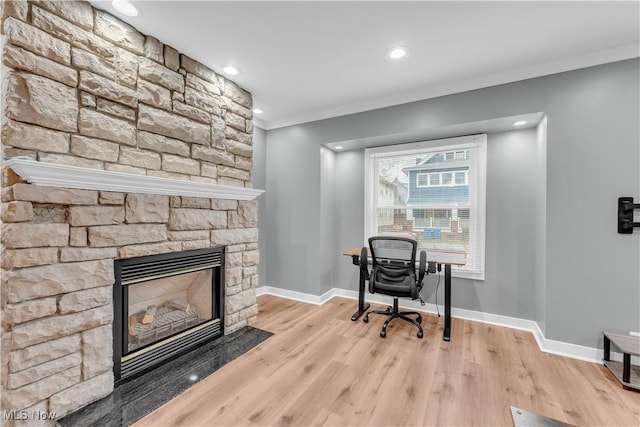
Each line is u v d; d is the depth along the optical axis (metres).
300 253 3.69
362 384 1.85
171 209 2.03
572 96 2.23
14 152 1.35
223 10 1.70
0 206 1.39
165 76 2.04
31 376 1.38
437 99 2.80
